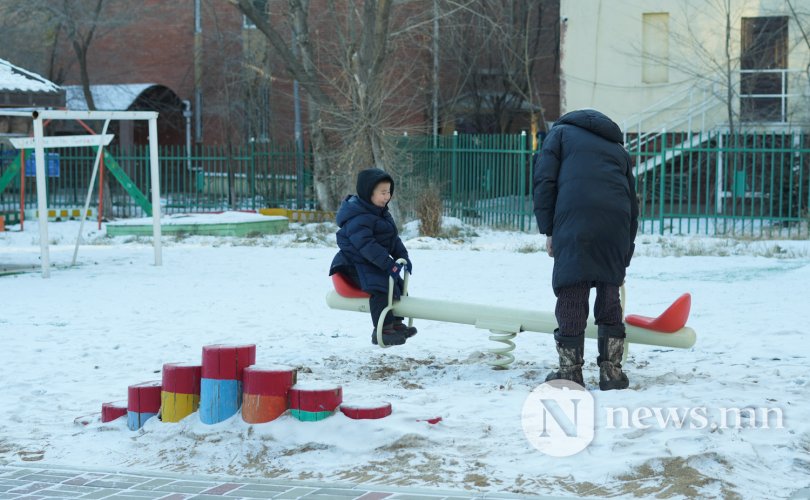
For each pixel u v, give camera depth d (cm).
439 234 2870
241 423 693
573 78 3572
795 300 1447
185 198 3888
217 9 4644
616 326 805
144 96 4781
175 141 4888
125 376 947
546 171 797
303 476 604
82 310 1434
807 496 523
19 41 4325
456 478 575
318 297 1580
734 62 3397
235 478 595
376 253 927
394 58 3912
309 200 3766
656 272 1912
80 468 629
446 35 4203
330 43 3853
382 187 941
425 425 673
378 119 3177
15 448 695
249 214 3189
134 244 2705
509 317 920
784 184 3166
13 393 875
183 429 702
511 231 3069
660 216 2897
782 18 3409
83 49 3938
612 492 538
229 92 4534
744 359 971
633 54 3503
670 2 3459
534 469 580
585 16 3541
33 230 3272
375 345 1110
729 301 1455
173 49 4816
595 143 793
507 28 4200
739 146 2948
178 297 1586
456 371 930
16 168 3291
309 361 1006
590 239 776
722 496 525
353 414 679
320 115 3478
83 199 4125
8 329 1248
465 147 3369
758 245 2464
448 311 937
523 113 4494
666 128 3484
